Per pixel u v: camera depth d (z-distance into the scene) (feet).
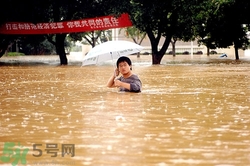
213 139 12.81
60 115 17.65
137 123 15.51
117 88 29.55
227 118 16.63
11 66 79.36
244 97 23.91
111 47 27.84
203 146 11.91
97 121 16.03
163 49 85.10
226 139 12.82
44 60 119.03
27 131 14.26
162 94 25.54
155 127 14.71
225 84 33.09
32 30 86.53
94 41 152.15
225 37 97.55
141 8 81.87
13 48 192.65
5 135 13.64
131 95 25.05
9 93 27.09
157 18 83.56
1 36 92.58
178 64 79.97
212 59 110.22
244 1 85.66
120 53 28.78
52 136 13.39
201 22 93.04
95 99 23.21
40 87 31.58
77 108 19.70
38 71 59.00
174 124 15.30
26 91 28.43
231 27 94.48
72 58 142.92
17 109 19.60
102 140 12.72
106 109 19.24
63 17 101.55
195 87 30.42
